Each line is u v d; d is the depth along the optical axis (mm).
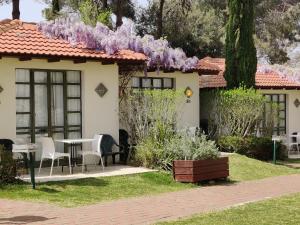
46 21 16484
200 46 36906
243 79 21422
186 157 14789
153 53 18422
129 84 18156
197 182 14367
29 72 15312
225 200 12047
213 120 21406
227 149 20031
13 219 9523
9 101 14734
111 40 16797
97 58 15930
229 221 9344
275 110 22094
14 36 15492
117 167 15875
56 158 14758
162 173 14930
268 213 10141
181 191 13289
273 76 25328
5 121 14648
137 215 10086
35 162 15336
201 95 22188
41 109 15562
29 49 14930
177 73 19844
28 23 16688
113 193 12531
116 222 9406
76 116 16297
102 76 16688
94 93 16500
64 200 11477
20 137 15125
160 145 15938
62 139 15930
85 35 16500
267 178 16188
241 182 15195
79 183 13219
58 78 15914
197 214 10109
